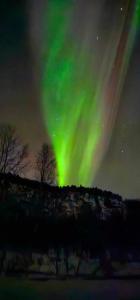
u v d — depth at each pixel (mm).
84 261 24297
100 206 33812
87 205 33062
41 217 28469
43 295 16359
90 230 29203
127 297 17000
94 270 23078
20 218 27188
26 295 16125
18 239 24625
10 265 21109
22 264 21656
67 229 28297
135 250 27984
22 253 23000
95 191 36625
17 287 17531
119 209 34438
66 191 34344
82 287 18734
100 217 31953
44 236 26234
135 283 20719
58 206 31234
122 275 22656
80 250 25891
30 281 19141
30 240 25047
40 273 20922
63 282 19688
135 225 32219
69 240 26844
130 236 30203
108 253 26453
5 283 18172
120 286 19531
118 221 32219
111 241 28594
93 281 20562
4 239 23953
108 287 19109
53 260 23312
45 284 18781
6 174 33375
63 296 16500
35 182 33969
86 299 16281
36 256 23250
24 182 32875
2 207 27484
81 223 29797
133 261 26062
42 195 31875
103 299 16453
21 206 28797
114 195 37312
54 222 28547
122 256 26453
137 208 35469
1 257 21719
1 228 25109
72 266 23078
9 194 29672
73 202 32844
